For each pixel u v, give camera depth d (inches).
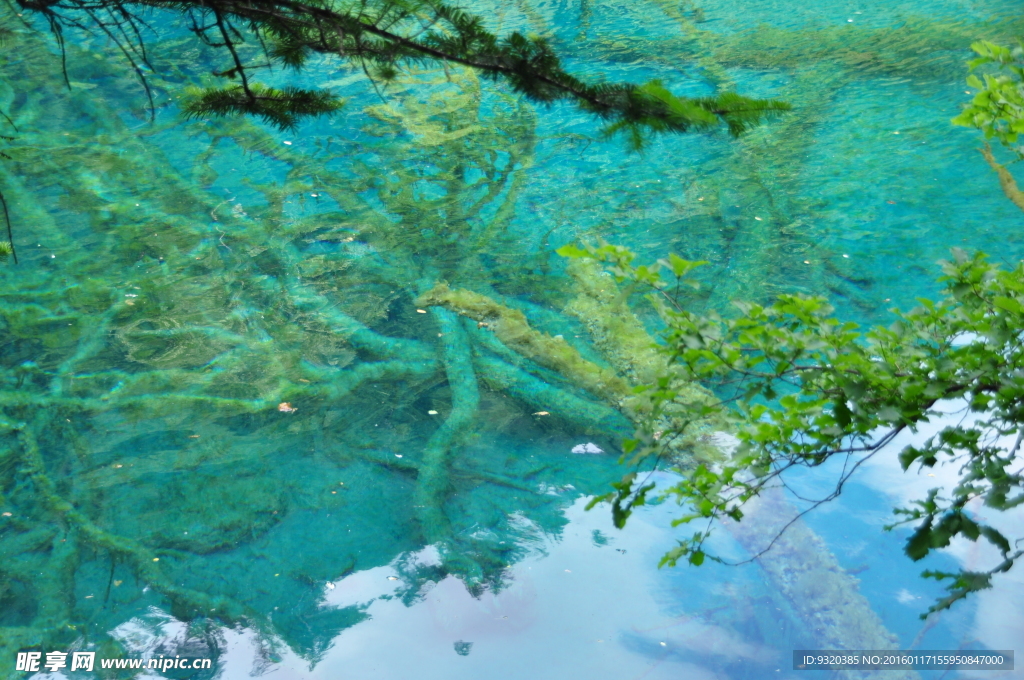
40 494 199.0
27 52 467.2
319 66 477.1
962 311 111.1
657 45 499.8
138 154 385.1
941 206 319.9
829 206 326.0
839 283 278.2
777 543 167.2
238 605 165.8
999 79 127.5
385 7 114.7
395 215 340.5
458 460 207.9
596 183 362.6
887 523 172.1
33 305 280.1
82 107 427.5
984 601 152.7
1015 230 298.7
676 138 396.5
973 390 108.0
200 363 248.4
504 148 396.2
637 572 168.1
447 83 456.8
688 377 112.6
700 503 116.6
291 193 357.1
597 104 114.6
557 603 161.3
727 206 334.0
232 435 220.2
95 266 304.5
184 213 342.6
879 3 538.9
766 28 509.4
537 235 324.2
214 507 194.9
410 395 235.6
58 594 170.6
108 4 128.6
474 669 146.9
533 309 274.4
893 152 363.6
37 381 241.4
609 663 146.4
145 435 220.7
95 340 259.8
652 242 313.1
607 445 212.8
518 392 233.1
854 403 110.0
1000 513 170.6
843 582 155.5
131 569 176.6
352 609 163.5
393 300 282.5
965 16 497.4
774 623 151.3
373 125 417.7
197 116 138.7
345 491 199.5
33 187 359.9
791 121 396.5
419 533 184.4
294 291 286.0
